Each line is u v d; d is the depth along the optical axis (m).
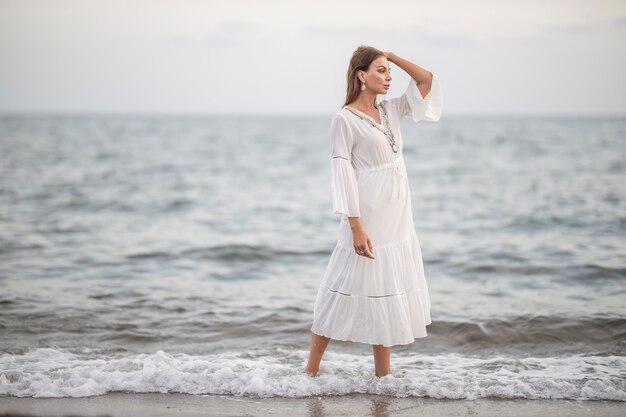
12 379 3.89
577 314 5.71
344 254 3.75
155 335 5.23
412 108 3.81
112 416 3.40
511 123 130.00
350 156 3.69
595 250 9.21
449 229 11.78
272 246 9.79
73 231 11.27
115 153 37.72
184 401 3.63
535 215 13.23
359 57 3.69
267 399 3.67
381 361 3.90
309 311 5.98
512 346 4.99
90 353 4.70
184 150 42.41
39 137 57.91
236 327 5.48
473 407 3.56
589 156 32.56
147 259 8.71
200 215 13.97
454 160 31.45
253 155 37.94
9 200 16.02
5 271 7.76
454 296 6.63
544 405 3.59
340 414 3.46
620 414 3.45
